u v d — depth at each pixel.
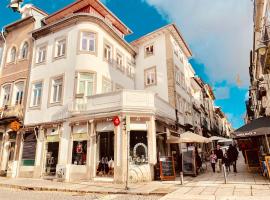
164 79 20.61
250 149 15.12
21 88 18.62
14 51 20.31
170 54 20.84
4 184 12.41
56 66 16.88
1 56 20.83
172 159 13.04
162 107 16.39
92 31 16.86
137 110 13.50
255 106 28.16
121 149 12.76
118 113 13.36
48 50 17.89
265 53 10.52
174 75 20.70
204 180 11.80
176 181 11.96
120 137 13.02
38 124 16.20
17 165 16.23
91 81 15.94
